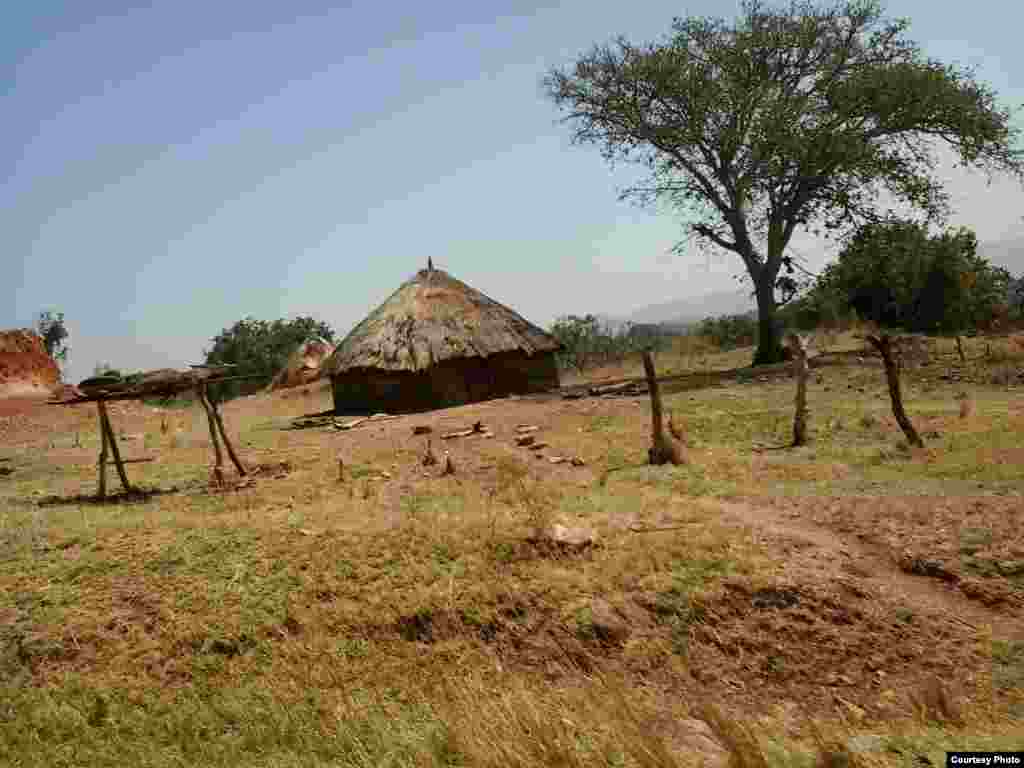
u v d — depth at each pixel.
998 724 6.79
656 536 10.76
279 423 26.42
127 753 7.40
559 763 5.65
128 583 10.20
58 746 7.51
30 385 32.56
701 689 8.16
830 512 11.61
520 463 16.52
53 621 9.43
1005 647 8.27
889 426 17.70
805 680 8.23
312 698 8.14
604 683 7.75
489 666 8.58
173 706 8.13
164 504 14.16
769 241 32.88
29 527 12.31
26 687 8.46
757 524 11.20
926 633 8.65
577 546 10.54
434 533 11.09
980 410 18.30
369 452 18.59
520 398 26.56
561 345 30.09
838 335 37.69
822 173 31.70
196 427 26.75
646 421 20.56
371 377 27.47
